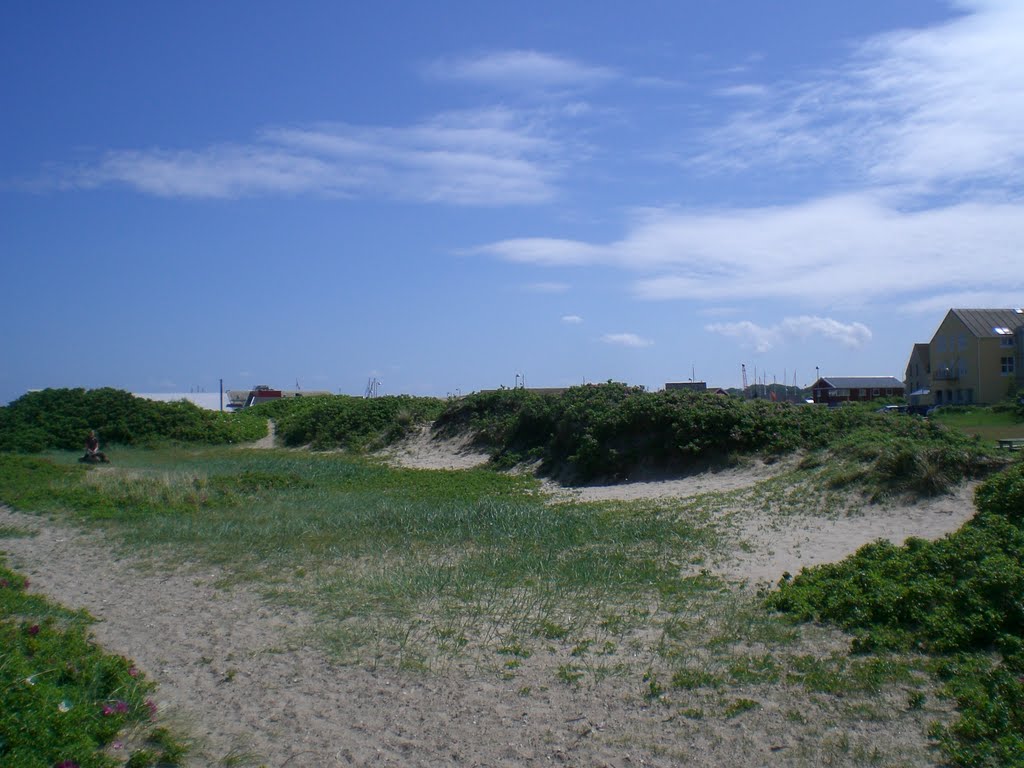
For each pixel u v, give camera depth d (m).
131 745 7.46
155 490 22.75
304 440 41.25
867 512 15.55
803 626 9.81
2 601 11.67
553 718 7.79
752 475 21.42
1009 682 7.20
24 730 6.82
